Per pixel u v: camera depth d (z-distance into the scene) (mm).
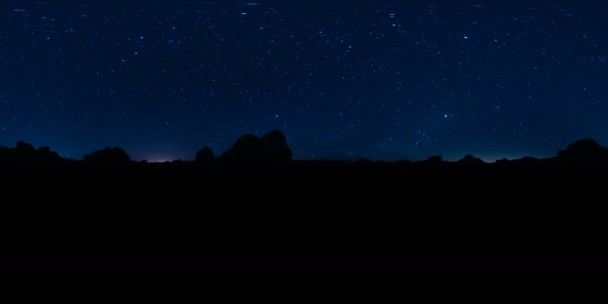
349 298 1374
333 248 1526
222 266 1482
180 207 1632
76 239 1538
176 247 1573
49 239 1527
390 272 1499
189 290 1448
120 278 1469
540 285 1396
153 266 1492
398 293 1447
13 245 1562
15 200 1628
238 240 1581
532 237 1550
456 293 1419
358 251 1574
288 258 1554
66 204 1625
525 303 1355
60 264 1456
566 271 1464
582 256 1536
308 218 1627
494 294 1438
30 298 1426
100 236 1592
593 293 1429
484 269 1497
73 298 1355
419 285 1407
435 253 1514
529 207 1629
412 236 1579
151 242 1591
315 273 1462
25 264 1485
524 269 1457
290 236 1629
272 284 1458
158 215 1629
